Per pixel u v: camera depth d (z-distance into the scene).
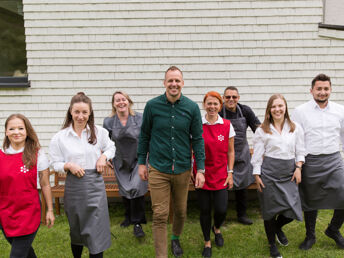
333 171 3.09
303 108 3.20
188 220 4.05
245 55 4.52
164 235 2.76
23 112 4.60
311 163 3.13
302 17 4.45
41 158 2.50
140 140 2.91
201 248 3.32
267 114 3.03
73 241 2.65
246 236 3.57
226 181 3.13
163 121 2.73
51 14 4.45
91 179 2.57
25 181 2.39
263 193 3.06
